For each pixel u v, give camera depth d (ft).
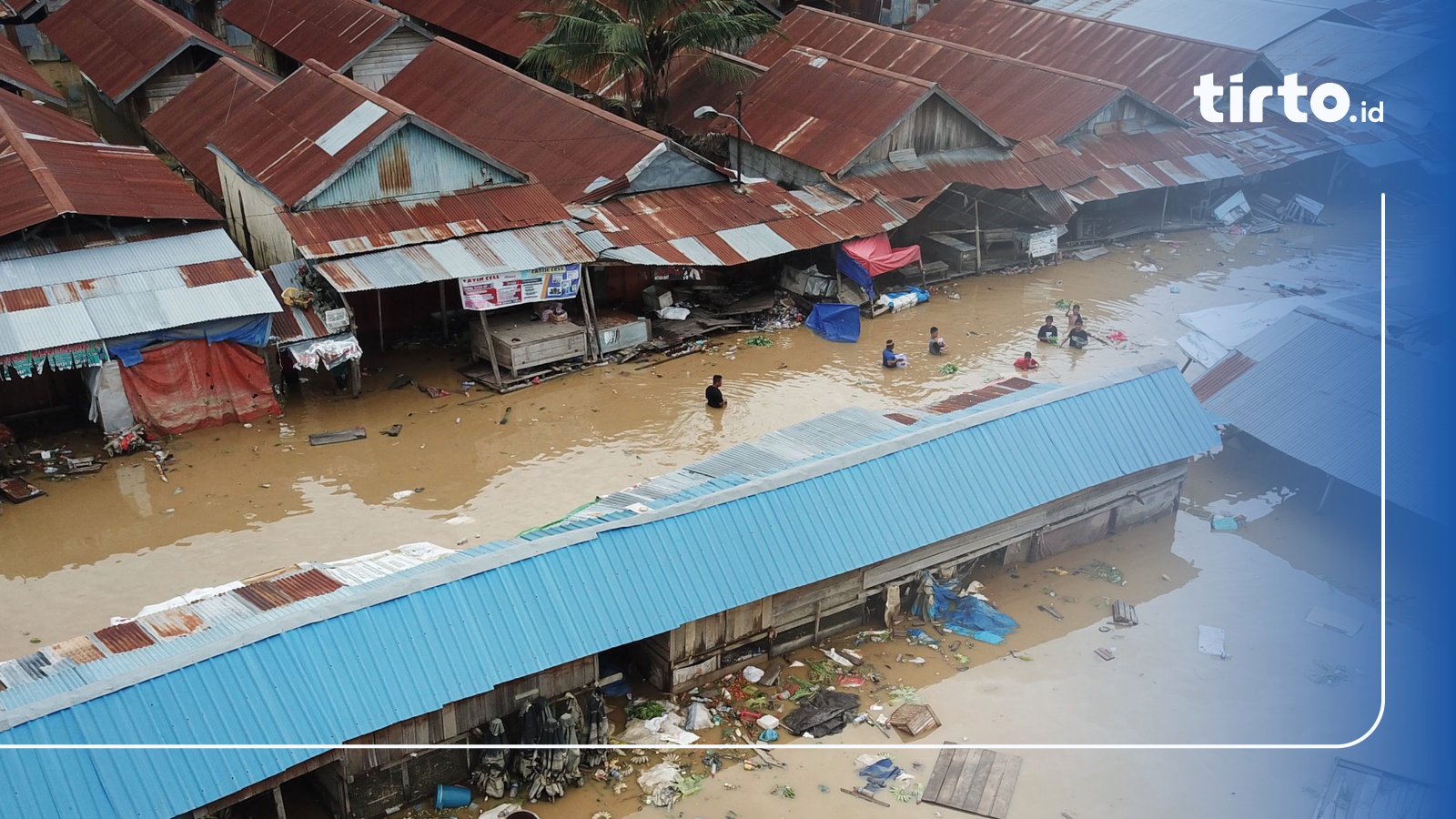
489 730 55.93
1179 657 66.18
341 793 52.70
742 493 64.80
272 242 104.42
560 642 56.80
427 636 54.60
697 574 61.26
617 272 108.37
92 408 84.74
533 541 59.72
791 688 63.57
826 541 64.90
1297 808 55.11
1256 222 145.48
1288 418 82.02
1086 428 75.92
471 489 81.05
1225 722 61.05
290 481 81.30
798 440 76.23
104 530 75.05
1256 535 79.15
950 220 129.59
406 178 99.25
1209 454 89.71
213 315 83.71
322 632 53.06
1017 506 70.95
